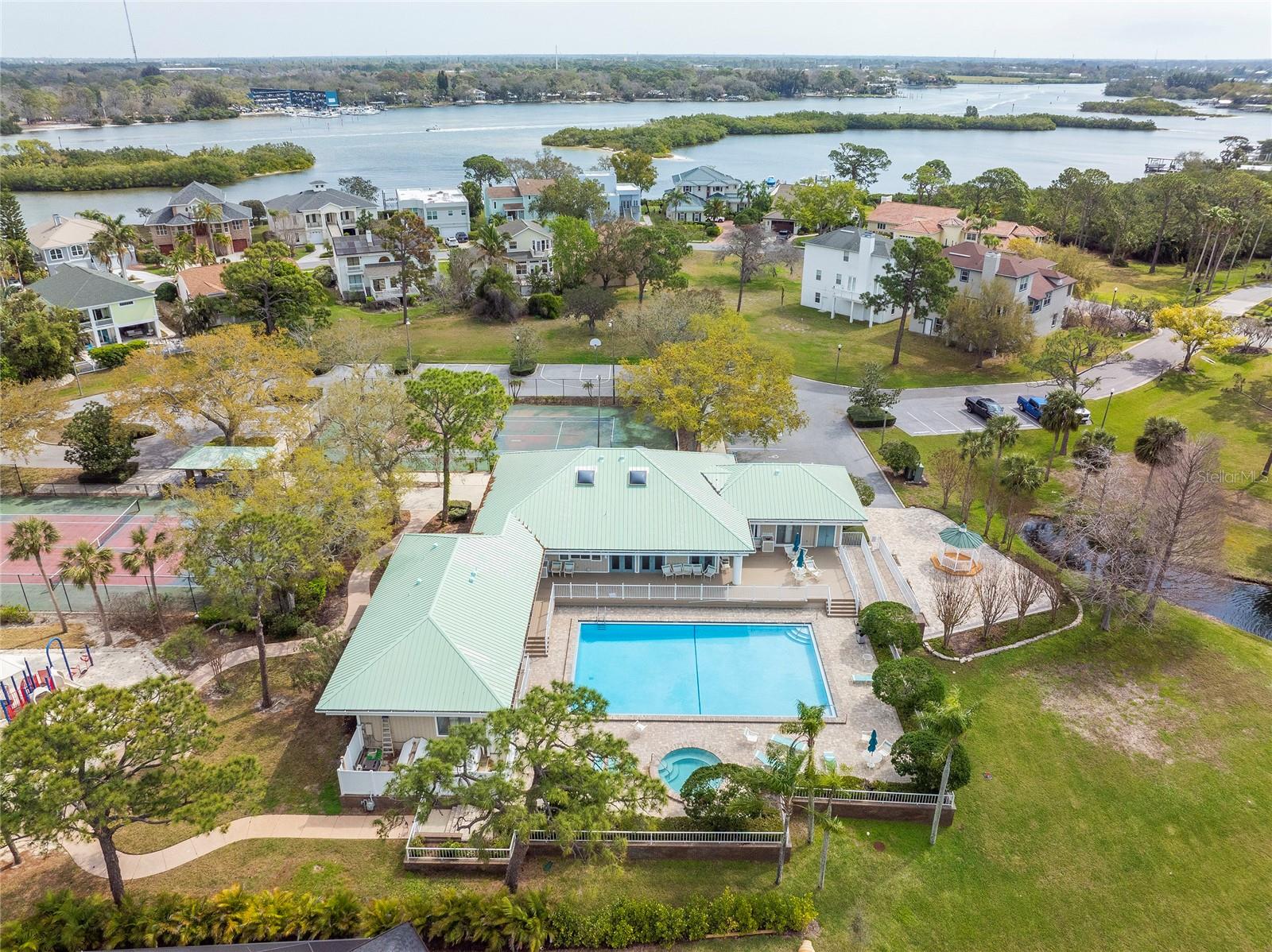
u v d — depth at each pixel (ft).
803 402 248.93
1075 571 167.32
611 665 138.41
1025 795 115.55
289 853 102.53
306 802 109.81
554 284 361.51
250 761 92.53
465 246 452.76
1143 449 190.70
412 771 86.79
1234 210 372.58
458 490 195.52
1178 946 96.12
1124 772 119.75
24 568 163.84
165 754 89.71
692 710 128.88
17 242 368.27
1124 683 137.28
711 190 548.72
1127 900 101.30
